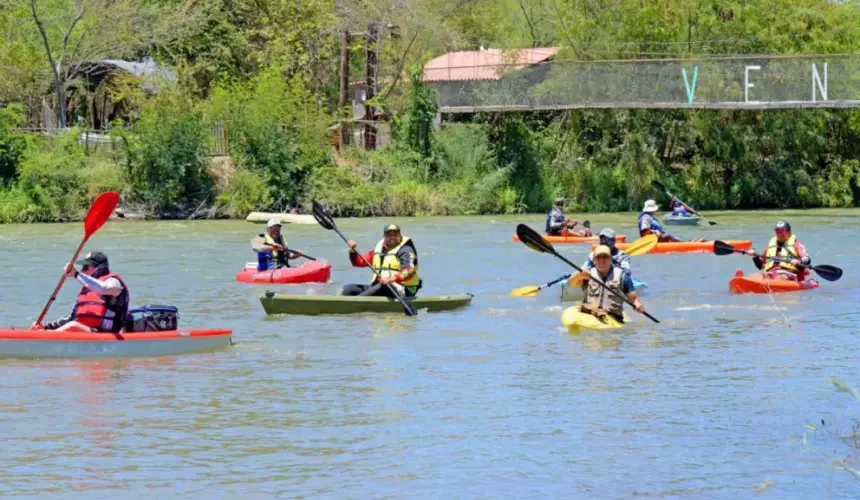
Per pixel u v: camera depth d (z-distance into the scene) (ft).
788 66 183.42
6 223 153.58
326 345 57.16
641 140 194.70
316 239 124.77
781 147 200.13
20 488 34.81
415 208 174.81
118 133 165.78
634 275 86.58
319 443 39.55
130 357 53.67
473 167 186.70
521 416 43.01
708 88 187.83
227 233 133.80
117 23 185.98
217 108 174.19
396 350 55.83
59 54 187.73
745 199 198.90
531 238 67.72
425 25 205.57
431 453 38.32
